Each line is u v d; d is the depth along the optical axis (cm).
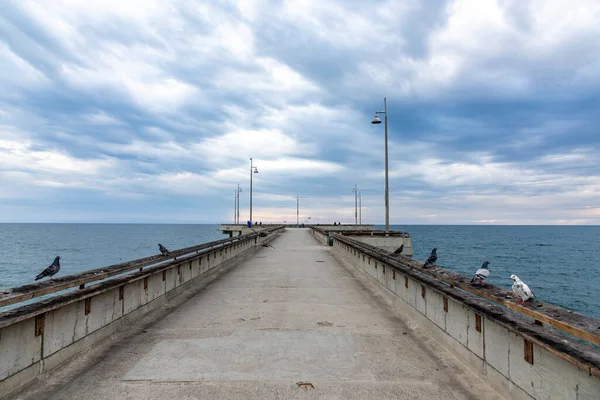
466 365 482
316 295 970
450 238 13325
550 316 324
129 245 8944
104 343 573
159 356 518
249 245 2398
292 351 541
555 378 309
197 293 998
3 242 10256
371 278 1153
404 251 2936
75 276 536
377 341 590
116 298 632
